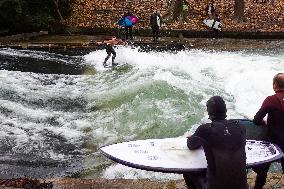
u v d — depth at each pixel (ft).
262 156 16.07
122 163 15.93
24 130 35.27
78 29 77.30
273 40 74.79
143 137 35.12
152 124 37.27
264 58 59.16
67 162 30.35
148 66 55.36
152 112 39.50
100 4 88.38
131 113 39.55
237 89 45.62
